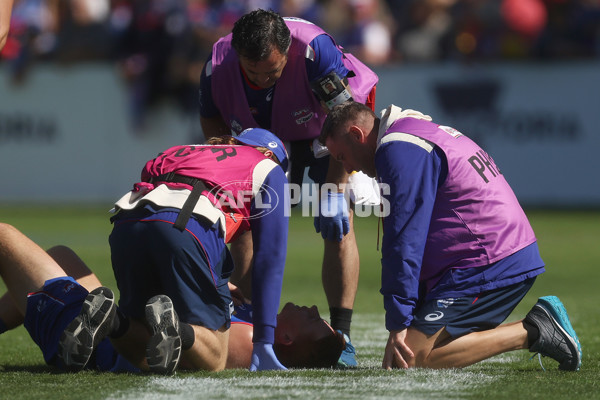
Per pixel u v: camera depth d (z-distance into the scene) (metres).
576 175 48.31
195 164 13.66
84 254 33.12
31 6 53.97
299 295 24.53
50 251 14.91
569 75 48.06
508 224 13.89
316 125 17.34
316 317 14.06
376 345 17.17
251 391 11.54
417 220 13.46
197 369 13.13
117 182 51.81
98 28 52.84
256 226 13.73
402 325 13.45
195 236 12.88
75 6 52.72
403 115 14.37
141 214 13.15
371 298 24.62
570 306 22.66
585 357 15.25
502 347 13.66
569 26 50.75
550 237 39.44
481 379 12.47
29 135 52.34
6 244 13.69
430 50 51.53
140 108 50.81
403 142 13.81
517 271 13.85
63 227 41.81
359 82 17.86
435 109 49.31
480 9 50.03
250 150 14.17
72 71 51.72
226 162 13.78
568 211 47.59
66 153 52.12
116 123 51.50
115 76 51.25
